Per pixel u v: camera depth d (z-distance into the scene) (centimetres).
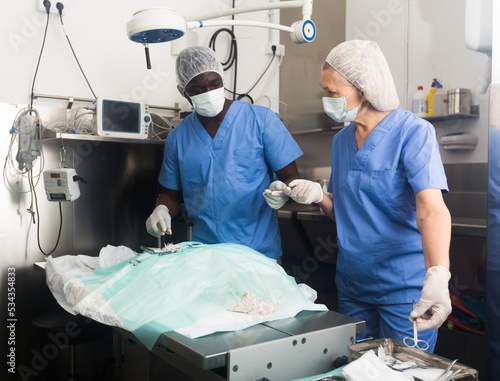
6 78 254
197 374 125
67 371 271
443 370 103
